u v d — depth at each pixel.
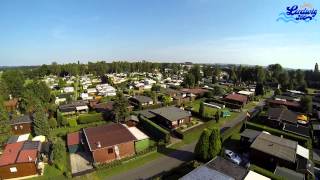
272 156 33.75
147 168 33.03
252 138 40.75
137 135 41.31
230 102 78.06
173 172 30.89
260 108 71.50
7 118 44.75
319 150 41.41
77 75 181.88
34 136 45.88
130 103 69.19
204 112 62.62
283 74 132.38
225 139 44.69
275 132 46.12
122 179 29.97
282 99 82.88
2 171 29.72
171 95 85.75
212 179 24.89
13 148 35.09
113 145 35.81
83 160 35.47
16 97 78.06
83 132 42.72
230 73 153.62
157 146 40.44
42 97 69.00
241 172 27.48
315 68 157.00
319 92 111.50
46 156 35.78
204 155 33.56
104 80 139.88
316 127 51.47
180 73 199.12
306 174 30.83
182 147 40.88
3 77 86.94
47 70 178.62
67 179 29.86
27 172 30.83
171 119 50.66
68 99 80.31
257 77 135.38
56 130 49.53
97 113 58.84
